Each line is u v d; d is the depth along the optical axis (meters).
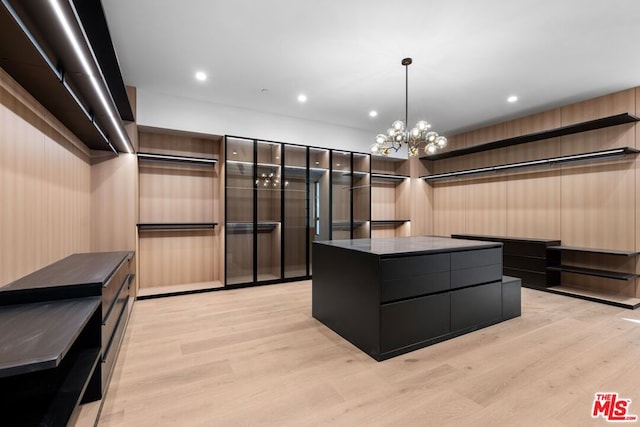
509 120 5.61
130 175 4.12
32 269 2.20
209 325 3.27
